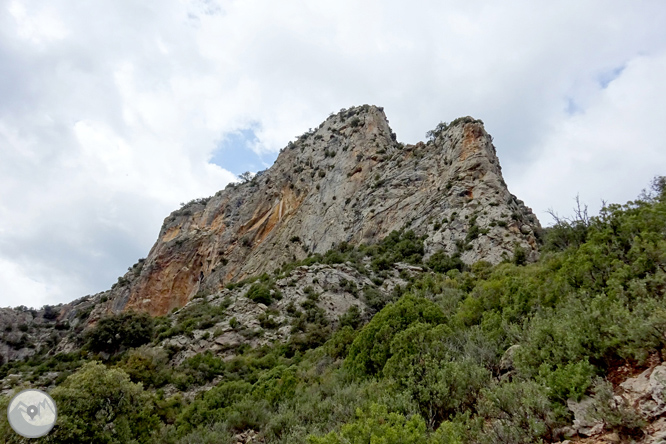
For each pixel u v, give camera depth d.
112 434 11.17
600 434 4.88
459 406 7.41
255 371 30.00
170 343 38.41
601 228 12.39
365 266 54.50
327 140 107.62
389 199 70.44
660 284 7.93
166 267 106.50
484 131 68.62
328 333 38.19
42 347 86.81
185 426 14.62
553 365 6.87
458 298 21.41
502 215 50.47
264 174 127.94
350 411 9.31
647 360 5.79
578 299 9.12
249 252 94.56
